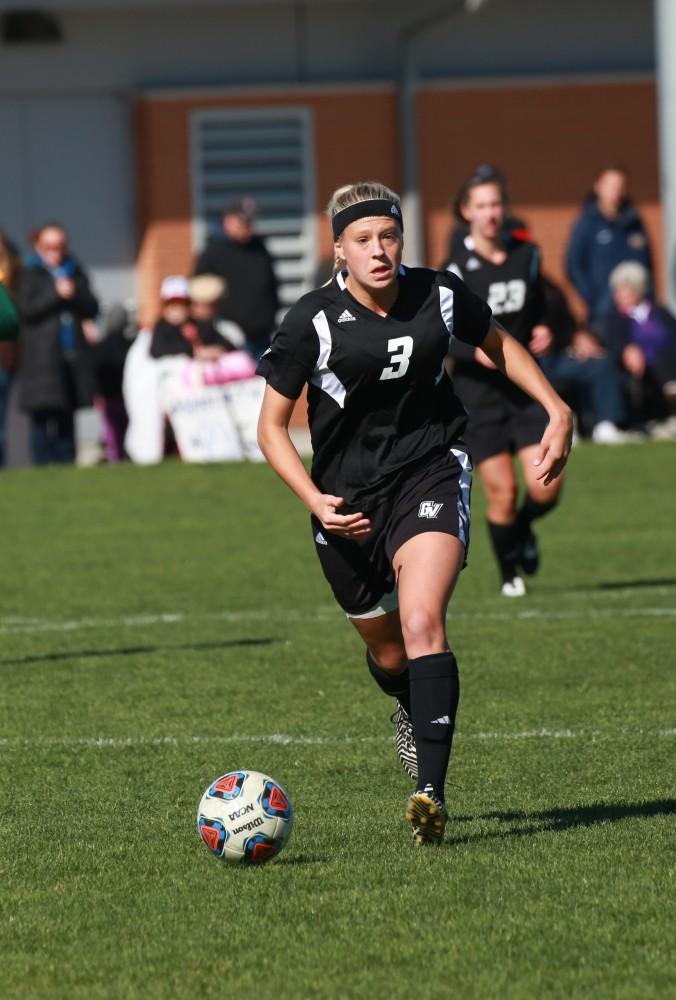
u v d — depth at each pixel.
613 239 70.69
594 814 22.19
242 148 89.06
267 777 20.56
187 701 30.48
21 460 68.94
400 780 24.55
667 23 71.81
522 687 31.00
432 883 19.06
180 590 44.22
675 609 39.53
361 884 19.16
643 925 17.48
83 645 36.41
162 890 19.23
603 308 70.31
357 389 21.08
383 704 30.03
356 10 89.56
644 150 90.75
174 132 88.38
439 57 90.19
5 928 17.95
